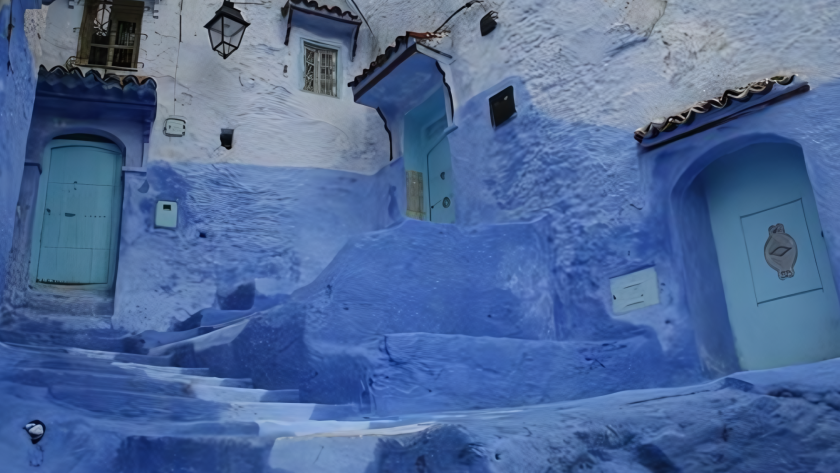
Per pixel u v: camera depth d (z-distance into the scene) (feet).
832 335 23.08
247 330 23.61
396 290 23.49
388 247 23.98
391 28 41.73
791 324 24.23
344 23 42.86
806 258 24.08
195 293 35.01
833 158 22.02
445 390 19.49
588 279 27.20
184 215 35.99
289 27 41.06
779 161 25.27
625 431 13.39
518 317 26.40
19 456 10.78
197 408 14.83
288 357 21.72
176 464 11.00
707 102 24.56
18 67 21.11
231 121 38.63
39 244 33.60
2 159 19.53
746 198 26.14
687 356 23.99
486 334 25.18
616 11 29.68
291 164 39.17
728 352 25.30
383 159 41.01
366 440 11.18
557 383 21.71
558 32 31.19
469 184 33.14
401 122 39.17
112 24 38.50
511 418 14.10
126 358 24.03
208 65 39.09
